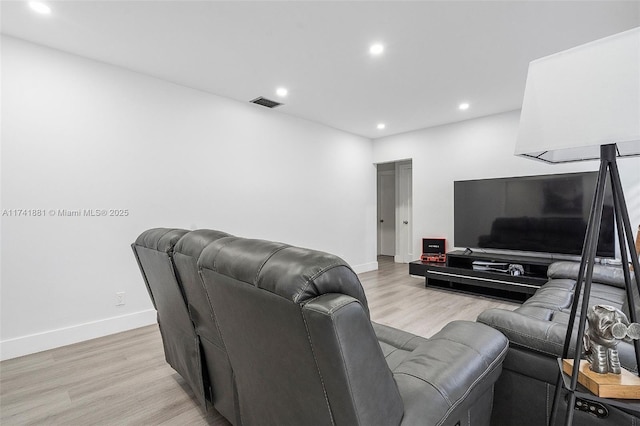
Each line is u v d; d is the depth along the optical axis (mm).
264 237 4000
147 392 1818
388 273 5320
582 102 843
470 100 3695
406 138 5242
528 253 3877
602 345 910
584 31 2266
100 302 2703
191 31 2268
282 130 4203
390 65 2803
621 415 1024
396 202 6566
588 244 942
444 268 3980
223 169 3566
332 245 4980
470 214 4133
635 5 1955
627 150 1089
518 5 1978
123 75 2836
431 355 1007
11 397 1780
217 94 3492
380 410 710
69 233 2555
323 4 1974
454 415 867
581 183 3336
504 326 1289
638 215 3131
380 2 1953
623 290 2236
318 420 780
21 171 2348
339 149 5086
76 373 2043
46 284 2447
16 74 2330
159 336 2672
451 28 2236
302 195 4492
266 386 924
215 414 1616
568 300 2010
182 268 1292
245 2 1949
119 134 2812
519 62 2748
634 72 777
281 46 2480
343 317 625
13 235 2318
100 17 2094
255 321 819
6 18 2090
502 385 1312
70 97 2561
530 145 930
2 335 2264
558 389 1024
